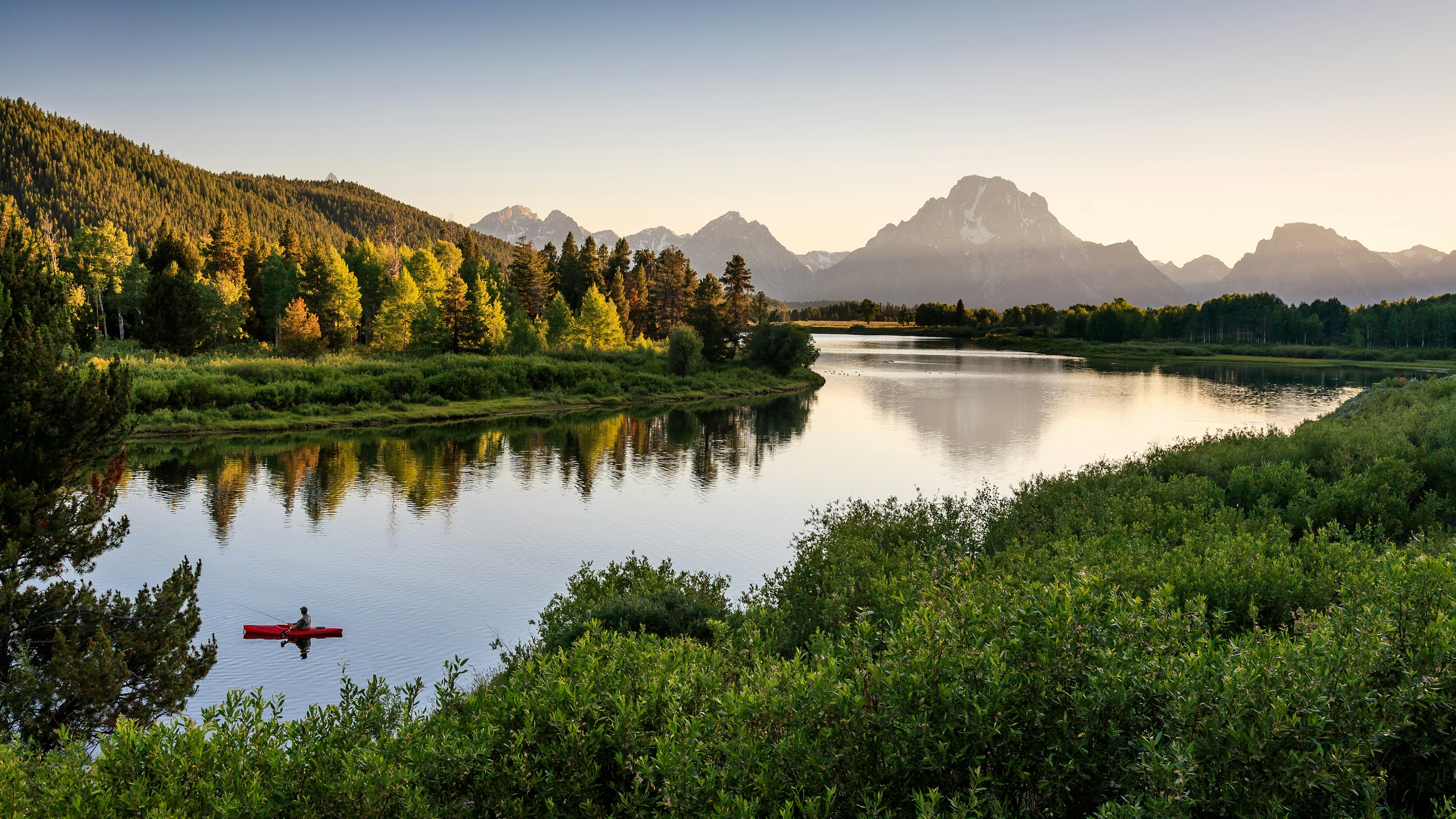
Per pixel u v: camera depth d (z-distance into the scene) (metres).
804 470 49.00
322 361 79.69
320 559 29.78
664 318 150.50
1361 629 6.76
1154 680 6.19
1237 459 26.83
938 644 6.87
